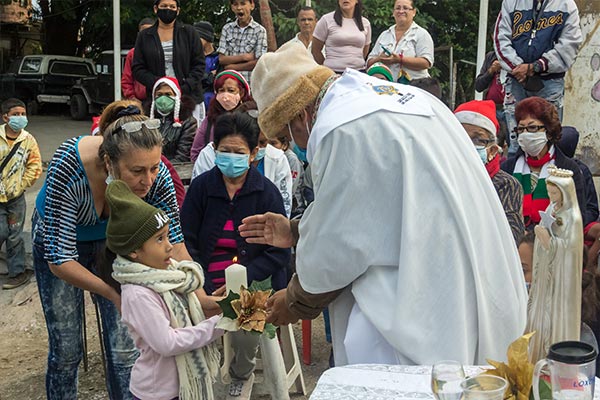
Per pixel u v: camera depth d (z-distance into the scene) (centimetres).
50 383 361
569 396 161
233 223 404
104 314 344
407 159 212
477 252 216
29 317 606
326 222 216
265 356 389
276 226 275
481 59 873
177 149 573
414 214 210
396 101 225
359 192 213
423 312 211
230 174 395
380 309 215
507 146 643
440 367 177
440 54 1446
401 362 216
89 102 1725
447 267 211
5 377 507
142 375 304
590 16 687
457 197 213
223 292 327
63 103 1877
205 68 752
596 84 694
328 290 225
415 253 210
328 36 754
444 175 213
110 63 1686
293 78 239
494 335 218
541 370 171
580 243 192
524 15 606
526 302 227
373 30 1501
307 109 242
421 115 224
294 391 450
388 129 216
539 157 422
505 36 617
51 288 349
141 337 299
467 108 371
